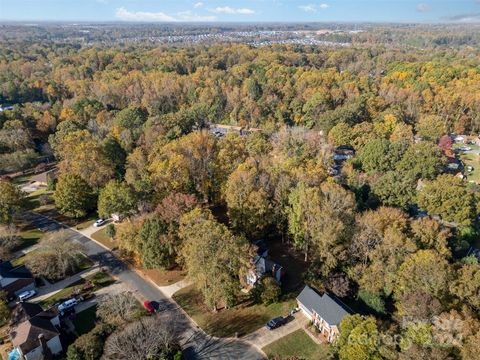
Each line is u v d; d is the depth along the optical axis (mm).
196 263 47781
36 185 95812
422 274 44156
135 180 77062
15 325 46906
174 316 49906
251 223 61062
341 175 87062
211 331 47281
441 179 71312
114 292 55000
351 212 57062
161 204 62375
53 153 110875
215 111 136625
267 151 94375
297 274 57656
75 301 52219
